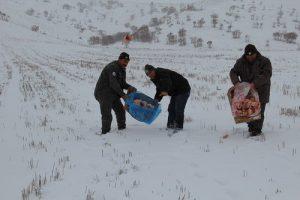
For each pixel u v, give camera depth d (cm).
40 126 1092
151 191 612
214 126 1002
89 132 1013
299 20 10719
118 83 948
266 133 892
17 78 2211
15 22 11444
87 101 1496
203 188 618
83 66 3077
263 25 10044
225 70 2920
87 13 19938
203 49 7119
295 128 927
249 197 580
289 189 600
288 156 737
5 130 1049
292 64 3541
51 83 2025
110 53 5403
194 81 2117
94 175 690
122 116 1012
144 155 793
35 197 599
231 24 10119
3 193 625
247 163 713
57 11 18425
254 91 824
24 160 789
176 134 933
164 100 1471
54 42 7569
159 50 6538
